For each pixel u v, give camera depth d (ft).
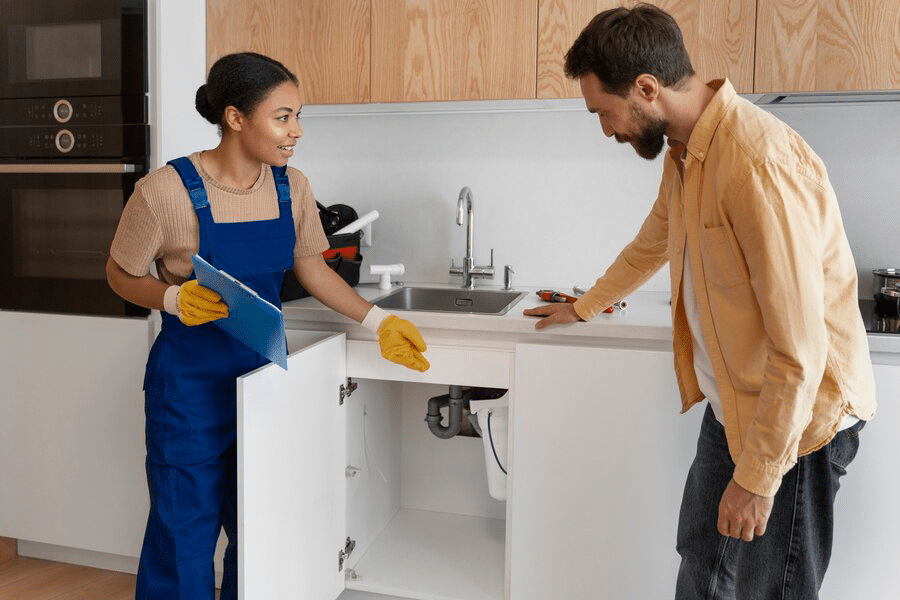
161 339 5.64
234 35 7.79
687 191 4.52
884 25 6.41
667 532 6.28
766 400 4.08
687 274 4.88
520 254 8.38
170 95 7.21
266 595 5.45
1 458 7.83
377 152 8.59
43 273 7.50
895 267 7.55
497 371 6.60
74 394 7.51
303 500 6.02
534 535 6.59
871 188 7.51
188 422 5.55
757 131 4.19
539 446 6.48
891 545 5.93
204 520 5.71
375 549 7.79
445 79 7.37
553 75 7.11
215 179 5.55
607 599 6.48
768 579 4.68
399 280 8.70
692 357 5.17
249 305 4.58
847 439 4.66
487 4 7.20
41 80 7.29
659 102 4.42
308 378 6.03
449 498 8.76
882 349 5.82
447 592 6.95
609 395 6.28
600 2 6.95
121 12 6.98
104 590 7.64
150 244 5.38
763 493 4.18
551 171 8.20
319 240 6.29
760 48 6.66
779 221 3.97
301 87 7.72
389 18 7.43
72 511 7.68
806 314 3.94
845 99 6.94
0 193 7.51
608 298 6.15
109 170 7.01
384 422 8.17
